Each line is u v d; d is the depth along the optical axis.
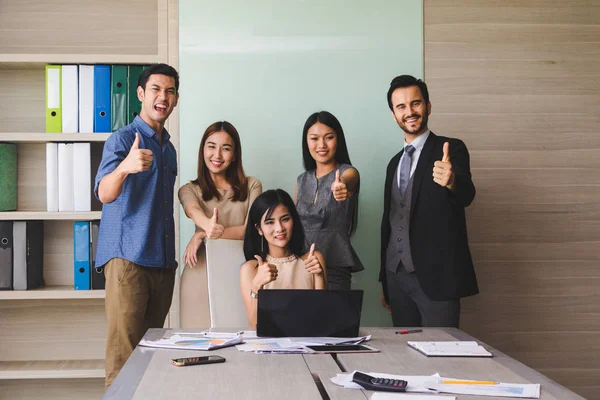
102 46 3.83
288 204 3.15
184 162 3.67
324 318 2.37
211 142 3.55
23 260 3.54
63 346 3.80
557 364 3.82
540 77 3.80
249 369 1.92
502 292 3.80
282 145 3.70
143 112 3.17
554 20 3.81
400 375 1.84
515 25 3.79
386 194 3.39
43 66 3.68
